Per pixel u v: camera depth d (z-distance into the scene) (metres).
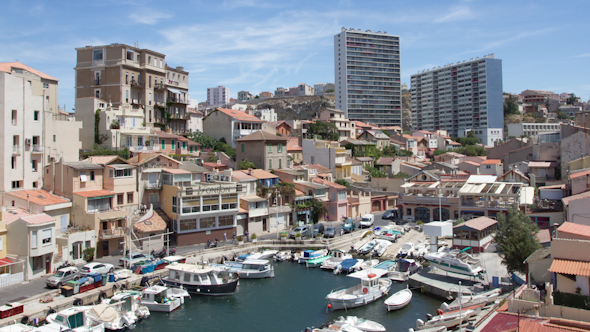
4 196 61.09
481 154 173.62
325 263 63.50
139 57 103.19
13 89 63.12
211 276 53.91
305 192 89.81
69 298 45.16
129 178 70.12
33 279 51.53
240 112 130.88
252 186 83.88
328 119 165.50
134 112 93.44
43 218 53.72
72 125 74.50
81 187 65.81
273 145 100.88
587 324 28.20
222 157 103.44
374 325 41.19
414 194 90.19
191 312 47.78
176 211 70.12
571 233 37.44
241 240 71.38
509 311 33.06
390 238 74.12
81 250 59.25
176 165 77.56
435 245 62.66
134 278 52.50
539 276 39.44
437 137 195.12
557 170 91.44
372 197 102.50
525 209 67.88
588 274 31.42
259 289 55.00
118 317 42.94
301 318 45.97
